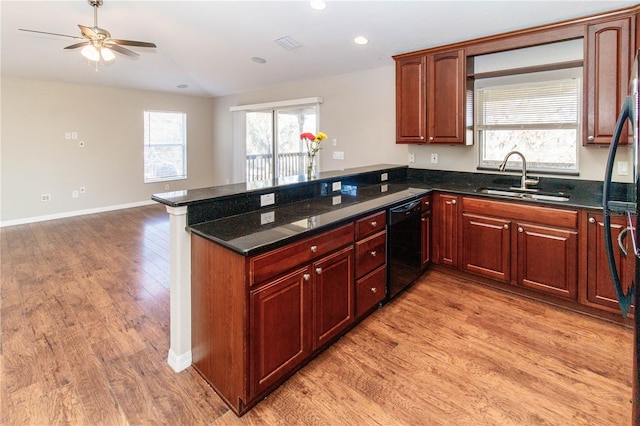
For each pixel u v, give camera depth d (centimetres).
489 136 378
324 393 195
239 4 357
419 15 323
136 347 237
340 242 231
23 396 190
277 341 191
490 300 305
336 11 340
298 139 599
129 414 179
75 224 568
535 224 293
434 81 371
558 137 337
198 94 742
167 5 378
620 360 221
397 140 404
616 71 271
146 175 716
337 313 235
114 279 350
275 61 488
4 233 514
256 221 221
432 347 238
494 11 300
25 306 292
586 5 274
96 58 351
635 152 150
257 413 181
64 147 608
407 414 180
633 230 169
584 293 275
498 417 178
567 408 183
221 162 771
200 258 200
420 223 337
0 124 545
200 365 209
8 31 424
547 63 318
